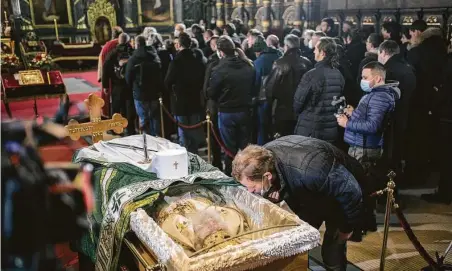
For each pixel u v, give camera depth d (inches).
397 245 124.7
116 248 74.7
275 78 161.6
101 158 93.9
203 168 91.0
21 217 29.2
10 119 31.6
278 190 83.2
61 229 32.2
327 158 83.3
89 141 128.3
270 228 66.0
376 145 122.6
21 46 402.6
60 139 34.7
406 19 254.7
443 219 139.6
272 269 62.6
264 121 187.9
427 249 122.0
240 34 269.3
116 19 519.2
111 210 76.7
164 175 84.2
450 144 146.7
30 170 30.8
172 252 58.7
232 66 160.6
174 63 185.3
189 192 82.9
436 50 155.8
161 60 216.7
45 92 245.4
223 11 396.8
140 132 221.0
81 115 113.6
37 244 29.6
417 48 157.6
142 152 99.9
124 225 72.6
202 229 67.7
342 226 91.6
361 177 91.2
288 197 86.0
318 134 135.6
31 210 29.7
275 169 81.1
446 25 223.9
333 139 137.8
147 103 212.2
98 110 110.9
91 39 513.3
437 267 90.4
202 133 232.4
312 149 84.6
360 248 123.5
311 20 319.0
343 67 157.3
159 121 219.5
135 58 203.9
